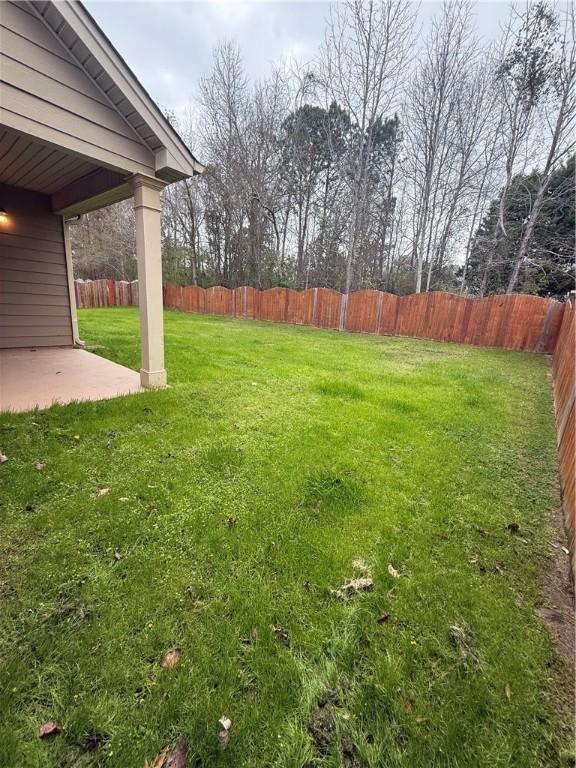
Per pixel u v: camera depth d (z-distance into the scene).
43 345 6.16
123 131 3.35
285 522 1.94
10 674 1.14
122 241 19.55
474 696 1.15
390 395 4.27
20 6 2.62
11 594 1.43
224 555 1.69
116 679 1.14
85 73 3.04
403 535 1.91
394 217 16.91
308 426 3.25
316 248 16.73
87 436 2.83
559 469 2.78
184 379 4.52
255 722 1.05
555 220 11.91
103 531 1.80
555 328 8.00
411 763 0.98
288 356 6.55
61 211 5.71
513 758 1.00
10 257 5.64
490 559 1.78
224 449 2.71
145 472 2.38
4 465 2.34
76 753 0.97
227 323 11.91
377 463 2.67
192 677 1.16
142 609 1.39
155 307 3.92
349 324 11.25
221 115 15.55
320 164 16.67
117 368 4.87
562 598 1.58
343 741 1.02
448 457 2.84
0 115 2.60
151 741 1.00
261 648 1.26
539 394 4.78
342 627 1.36
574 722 1.10
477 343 9.04
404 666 1.23
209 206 17.70
